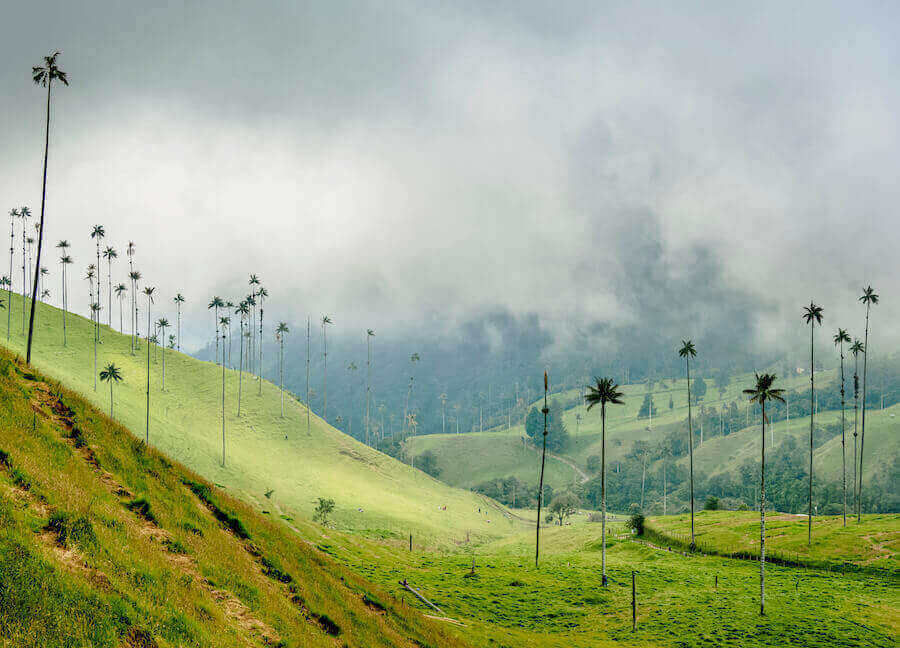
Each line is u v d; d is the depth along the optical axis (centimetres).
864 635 6750
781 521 14150
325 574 3694
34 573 1684
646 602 8606
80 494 2308
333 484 19825
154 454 3259
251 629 2353
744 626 7175
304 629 2681
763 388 7938
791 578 9919
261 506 10831
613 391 10319
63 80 8619
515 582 9469
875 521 12862
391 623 3703
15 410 2555
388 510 18675
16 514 1900
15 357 3016
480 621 6981
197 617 2086
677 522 16088
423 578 9088
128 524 2392
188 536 2712
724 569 10994
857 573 10019
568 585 9550
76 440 2772
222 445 19212
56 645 1537
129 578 2020
